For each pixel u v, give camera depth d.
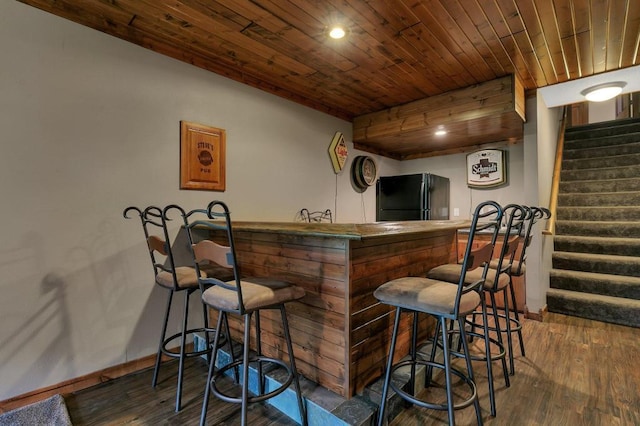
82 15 2.05
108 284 2.16
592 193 4.35
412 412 1.78
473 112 3.19
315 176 3.69
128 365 2.23
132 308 2.26
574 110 6.81
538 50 2.54
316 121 3.70
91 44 2.10
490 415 1.74
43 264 1.91
